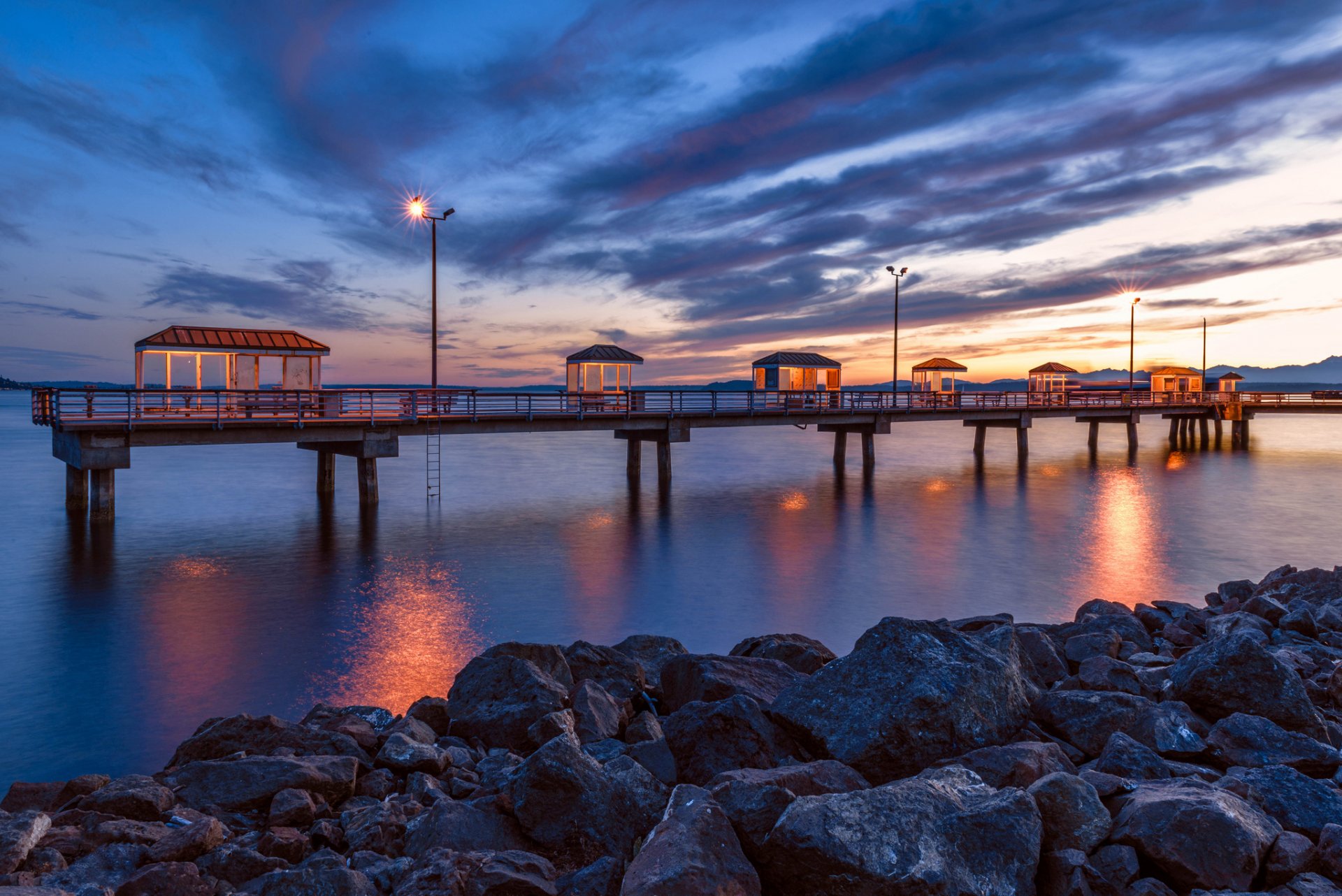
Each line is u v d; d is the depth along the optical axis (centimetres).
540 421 3133
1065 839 388
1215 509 3130
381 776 586
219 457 5431
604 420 3303
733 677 684
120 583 1809
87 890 381
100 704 1102
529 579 1909
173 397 2733
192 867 421
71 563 1998
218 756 636
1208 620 1033
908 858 350
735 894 338
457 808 466
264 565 2012
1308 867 374
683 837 356
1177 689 605
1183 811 383
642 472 4428
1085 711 541
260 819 524
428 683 1197
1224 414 6600
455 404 2983
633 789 482
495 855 405
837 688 535
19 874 415
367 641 1398
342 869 397
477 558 2133
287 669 1248
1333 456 5528
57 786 589
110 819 489
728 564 2111
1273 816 423
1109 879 366
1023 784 445
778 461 5441
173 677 1207
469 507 2992
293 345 2939
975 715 511
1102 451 6169
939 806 380
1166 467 4838
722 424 3725
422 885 385
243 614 1570
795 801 379
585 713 666
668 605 1702
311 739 645
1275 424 11012
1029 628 938
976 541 2464
